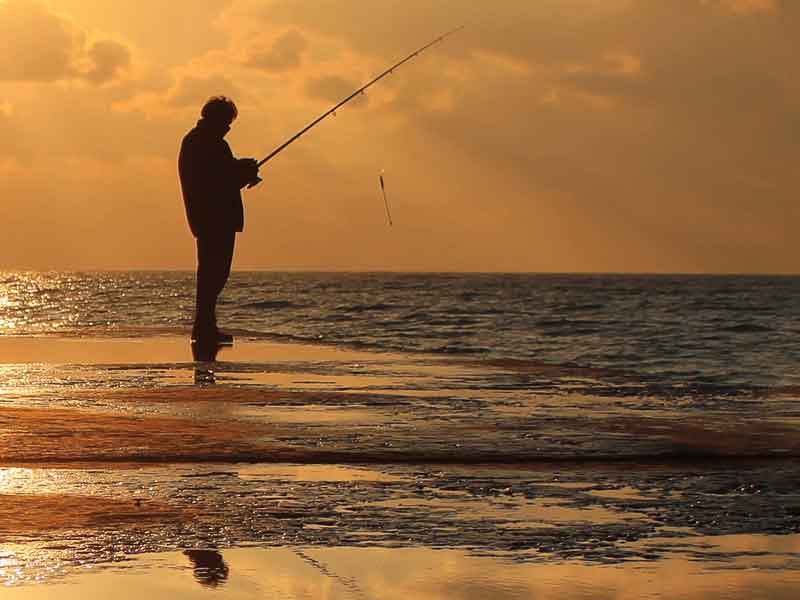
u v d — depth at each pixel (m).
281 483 7.75
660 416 11.66
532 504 7.09
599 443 9.53
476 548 5.94
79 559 5.66
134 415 11.20
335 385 14.91
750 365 24.11
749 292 107.88
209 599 5.00
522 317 44.84
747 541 6.14
